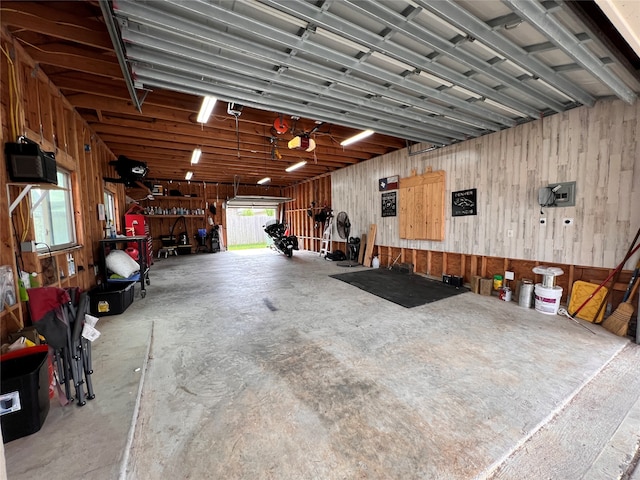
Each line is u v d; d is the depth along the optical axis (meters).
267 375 2.24
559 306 3.68
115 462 1.38
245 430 1.66
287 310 3.84
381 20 1.91
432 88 3.04
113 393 1.93
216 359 2.50
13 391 1.48
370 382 2.14
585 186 3.45
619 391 2.04
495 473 1.38
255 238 14.86
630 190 3.11
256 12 1.92
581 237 3.51
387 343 2.81
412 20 2.00
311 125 4.98
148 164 7.81
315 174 9.88
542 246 3.89
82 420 1.67
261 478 1.35
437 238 5.40
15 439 1.50
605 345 2.75
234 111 3.96
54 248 3.13
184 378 2.20
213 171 9.05
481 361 2.45
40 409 1.59
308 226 10.95
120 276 4.14
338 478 1.35
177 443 1.56
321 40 2.22
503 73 2.72
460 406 1.86
